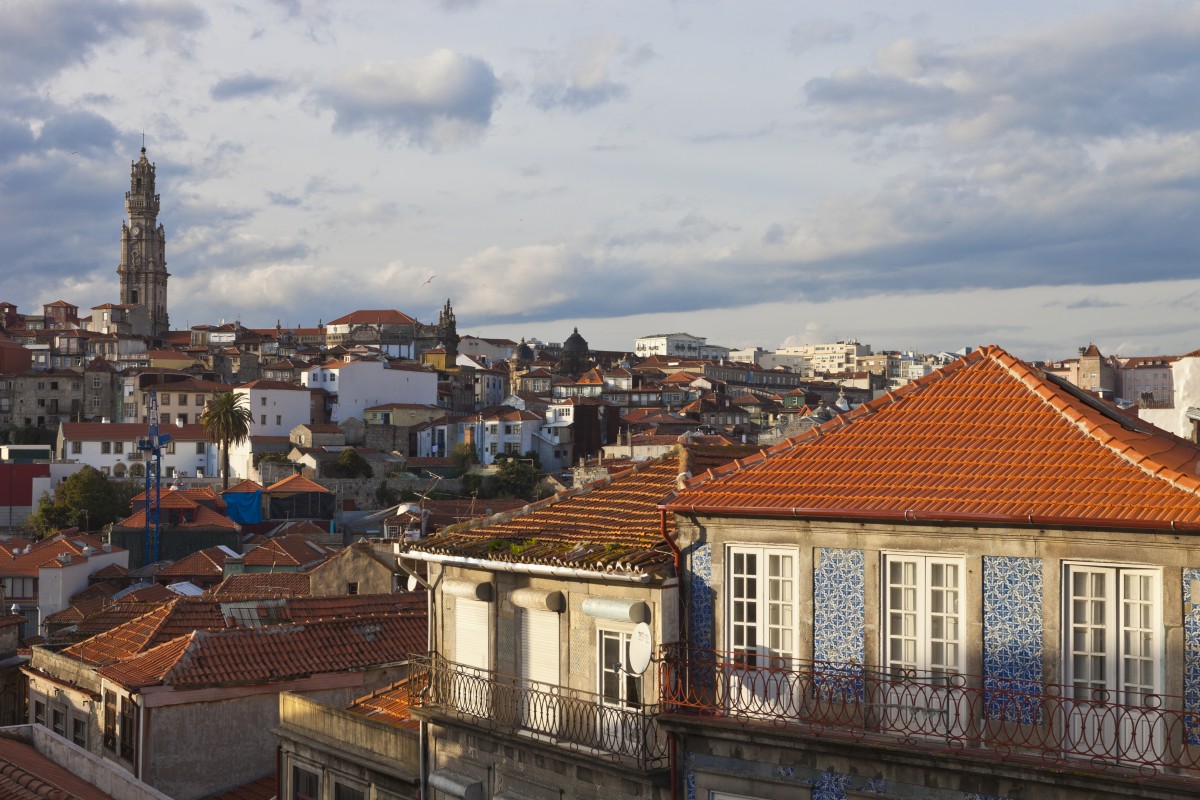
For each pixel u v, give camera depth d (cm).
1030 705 1767
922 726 1852
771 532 2011
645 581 2108
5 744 2777
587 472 18050
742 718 1986
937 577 1869
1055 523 1738
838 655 1941
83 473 16700
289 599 3938
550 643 2352
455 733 2538
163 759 3195
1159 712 1659
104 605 7444
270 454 19725
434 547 2594
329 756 2936
